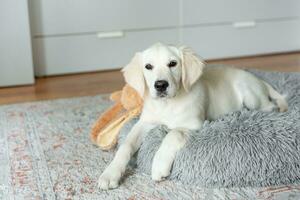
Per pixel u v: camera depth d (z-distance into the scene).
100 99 2.07
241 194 1.32
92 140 1.63
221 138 1.39
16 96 2.17
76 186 1.38
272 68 2.48
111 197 1.33
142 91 1.45
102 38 2.48
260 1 2.69
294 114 1.49
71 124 1.80
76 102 2.04
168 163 1.37
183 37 2.61
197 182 1.36
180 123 1.47
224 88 1.59
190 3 2.55
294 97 1.80
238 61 2.65
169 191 1.34
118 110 1.70
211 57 2.70
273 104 1.67
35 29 2.37
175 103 1.47
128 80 1.47
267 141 1.38
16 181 1.42
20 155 1.57
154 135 1.45
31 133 1.73
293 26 2.80
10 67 2.28
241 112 1.50
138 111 1.60
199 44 2.65
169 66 1.41
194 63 1.42
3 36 2.23
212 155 1.36
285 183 1.37
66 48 2.44
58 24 2.40
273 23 2.76
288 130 1.41
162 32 2.56
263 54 2.80
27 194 1.36
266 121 1.45
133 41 2.53
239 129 1.42
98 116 1.87
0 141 1.67
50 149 1.60
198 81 1.52
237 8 2.65
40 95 2.17
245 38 2.73
